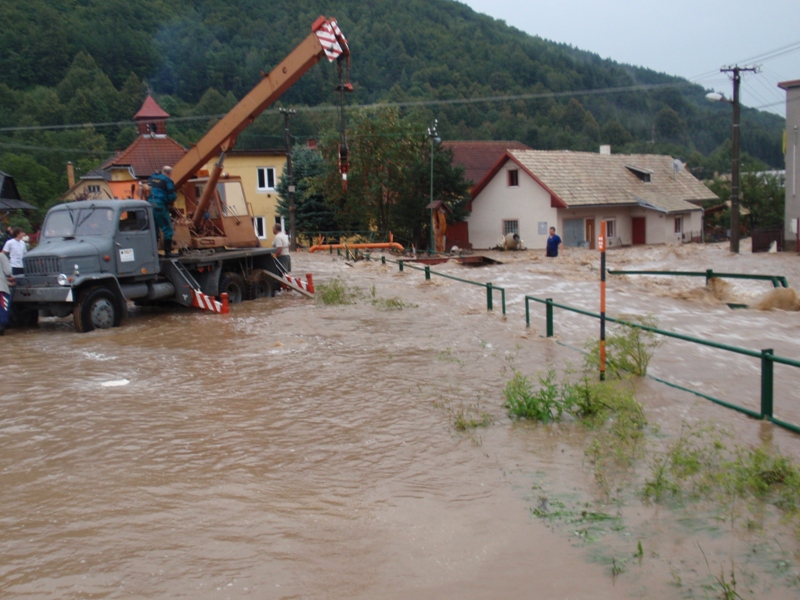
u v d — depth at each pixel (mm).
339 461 6453
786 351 11078
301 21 97875
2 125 67375
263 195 43906
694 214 50375
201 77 84250
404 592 4289
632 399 7582
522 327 13094
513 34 144500
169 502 5621
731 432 6855
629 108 130375
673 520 5098
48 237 14289
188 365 10461
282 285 18797
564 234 41500
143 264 14609
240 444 6953
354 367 10117
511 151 43000
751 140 126125
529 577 4418
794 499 5270
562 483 5812
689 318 14258
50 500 5707
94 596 4281
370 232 39625
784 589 4184
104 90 73375
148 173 41688
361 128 40250
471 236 44812
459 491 5727
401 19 117375
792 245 33688
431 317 14500
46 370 10297
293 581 4430
